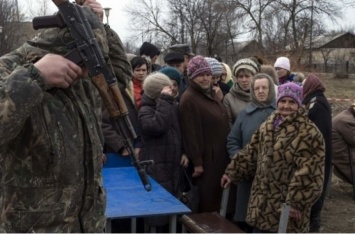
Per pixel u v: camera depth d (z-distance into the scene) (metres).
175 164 4.38
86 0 2.17
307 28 38.72
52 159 1.75
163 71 5.04
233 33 41.59
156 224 3.96
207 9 41.78
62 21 1.84
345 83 31.55
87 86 1.96
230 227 3.79
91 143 1.87
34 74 1.64
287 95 3.60
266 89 4.36
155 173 4.29
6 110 1.58
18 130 1.63
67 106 1.81
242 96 4.86
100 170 1.95
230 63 41.94
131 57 5.42
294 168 3.58
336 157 6.61
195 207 4.44
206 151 4.50
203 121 4.49
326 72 40.03
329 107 4.96
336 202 6.50
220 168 4.55
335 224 5.64
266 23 40.06
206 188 4.52
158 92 4.36
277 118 3.74
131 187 3.94
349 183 6.67
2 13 31.73
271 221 3.63
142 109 4.36
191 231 3.82
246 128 4.36
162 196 3.73
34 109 1.70
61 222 1.81
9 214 1.78
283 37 38.28
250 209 3.80
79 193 1.85
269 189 3.66
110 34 2.27
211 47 41.94
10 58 1.82
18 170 1.77
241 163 4.07
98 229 1.94
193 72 4.51
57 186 1.79
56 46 1.84
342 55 44.12
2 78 1.68
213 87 5.07
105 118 4.39
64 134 1.78
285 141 3.60
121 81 2.31
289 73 7.26
